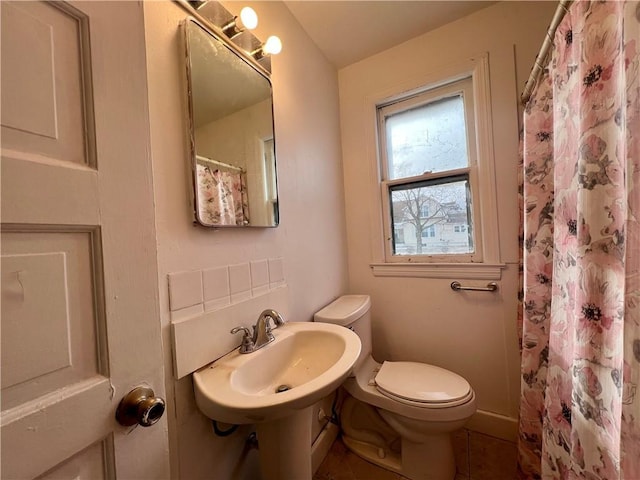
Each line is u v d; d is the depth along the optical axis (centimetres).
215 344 86
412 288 167
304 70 147
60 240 38
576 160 71
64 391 38
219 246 91
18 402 34
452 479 118
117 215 44
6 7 35
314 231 149
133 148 47
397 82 166
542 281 106
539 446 109
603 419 56
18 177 34
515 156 139
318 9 136
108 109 44
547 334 105
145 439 47
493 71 142
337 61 177
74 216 39
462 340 154
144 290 48
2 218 33
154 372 49
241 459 95
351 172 185
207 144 88
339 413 150
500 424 144
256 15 103
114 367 43
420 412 110
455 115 159
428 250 167
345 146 186
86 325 40
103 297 42
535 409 109
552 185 101
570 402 77
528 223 109
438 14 145
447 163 162
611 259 54
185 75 83
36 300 36
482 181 147
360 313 142
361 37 158
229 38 98
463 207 157
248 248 103
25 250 35
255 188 106
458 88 156
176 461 74
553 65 85
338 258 174
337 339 100
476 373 151
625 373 42
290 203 130
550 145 101
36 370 35
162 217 75
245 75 104
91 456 40
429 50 157
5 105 34
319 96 162
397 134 176
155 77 76
